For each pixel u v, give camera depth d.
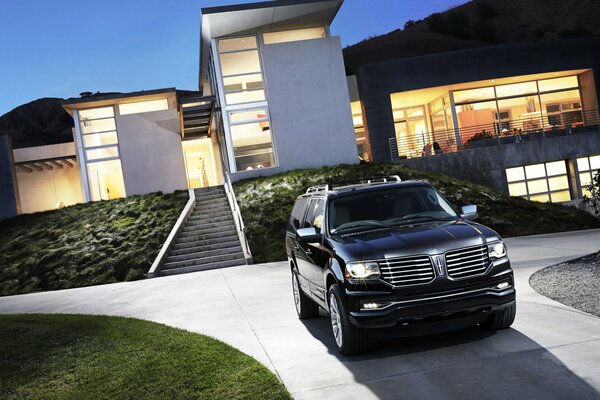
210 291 12.41
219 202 23.48
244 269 16.08
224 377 5.63
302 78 27.50
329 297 6.45
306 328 7.68
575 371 4.77
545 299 7.79
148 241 20.12
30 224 25.33
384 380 5.11
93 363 6.79
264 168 26.81
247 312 9.38
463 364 5.31
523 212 21.41
